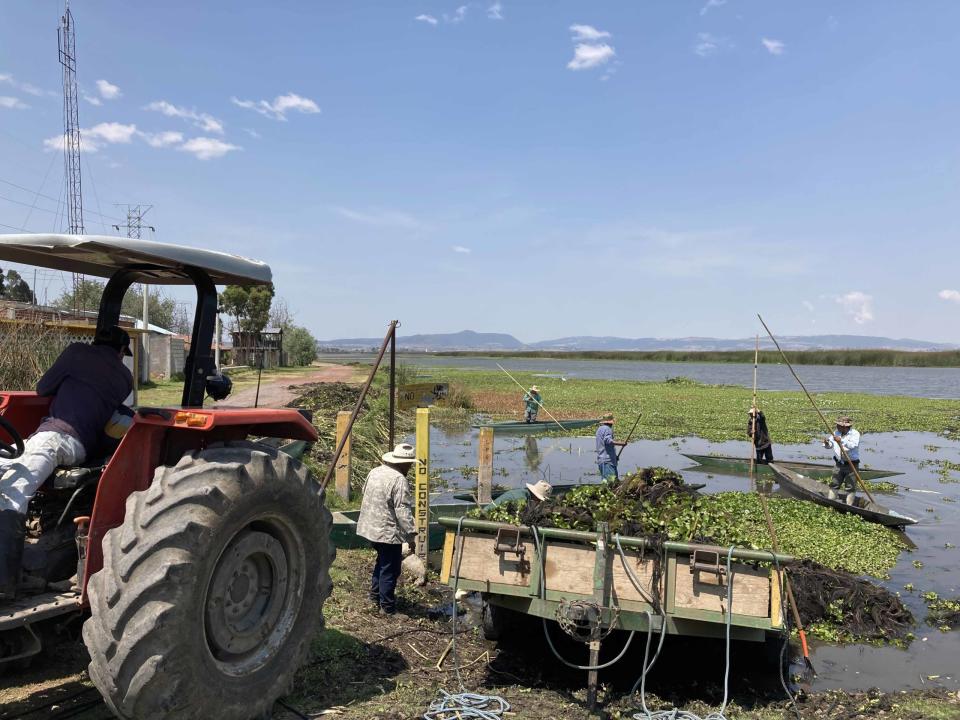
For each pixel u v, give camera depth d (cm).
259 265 512
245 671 416
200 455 416
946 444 2666
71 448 436
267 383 3344
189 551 370
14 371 1155
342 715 484
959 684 663
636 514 664
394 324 980
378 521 711
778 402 4419
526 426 2642
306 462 1312
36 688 464
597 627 547
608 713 542
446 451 2166
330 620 666
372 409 2509
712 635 559
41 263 496
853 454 1453
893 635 785
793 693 618
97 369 462
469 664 614
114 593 357
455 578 604
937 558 1122
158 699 357
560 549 586
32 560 412
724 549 546
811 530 1180
